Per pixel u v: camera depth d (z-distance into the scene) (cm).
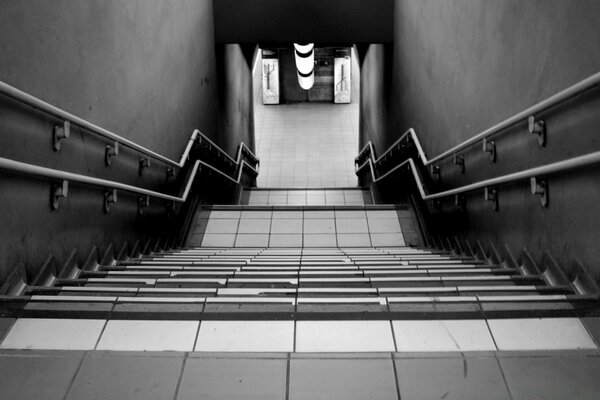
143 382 121
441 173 413
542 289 188
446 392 118
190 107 511
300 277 233
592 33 184
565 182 201
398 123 612
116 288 184
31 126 205
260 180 1100
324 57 1466
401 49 593
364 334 138
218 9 641
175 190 446
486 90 299
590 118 182
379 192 721
